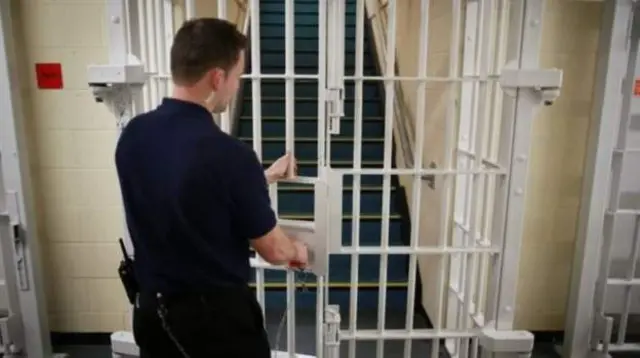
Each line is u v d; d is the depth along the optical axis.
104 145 2.68
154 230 1.22
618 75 2.45
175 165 1.17
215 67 1.22
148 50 1.99
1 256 2.62
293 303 1.99
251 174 1.22
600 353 2.70
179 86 1.24
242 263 1.33
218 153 1.17
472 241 2.15
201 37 1.20
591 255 2.63
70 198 2.73
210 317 1.28
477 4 2.27
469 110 2.37
